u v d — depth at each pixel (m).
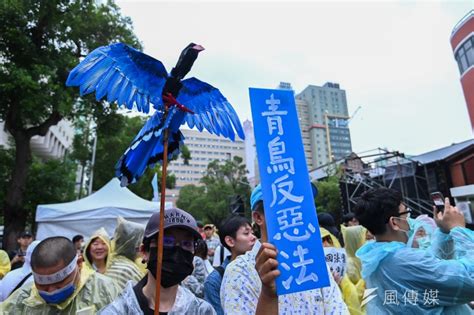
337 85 79.81
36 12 10.53
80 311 2.07
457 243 2.12
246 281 1.62
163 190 1.38
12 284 3.23
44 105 10.47
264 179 1.33
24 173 11.49
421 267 1.93
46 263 1.96
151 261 1.62
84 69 1.27
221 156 75.62
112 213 7.70
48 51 10.88
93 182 23.41
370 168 19.08
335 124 69.62
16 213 11.24
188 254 1.65
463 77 16.89
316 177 29.28
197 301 1.75
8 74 9.79
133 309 1.56
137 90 1.35
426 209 15.34
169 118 1.39
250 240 3.08
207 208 38.72
